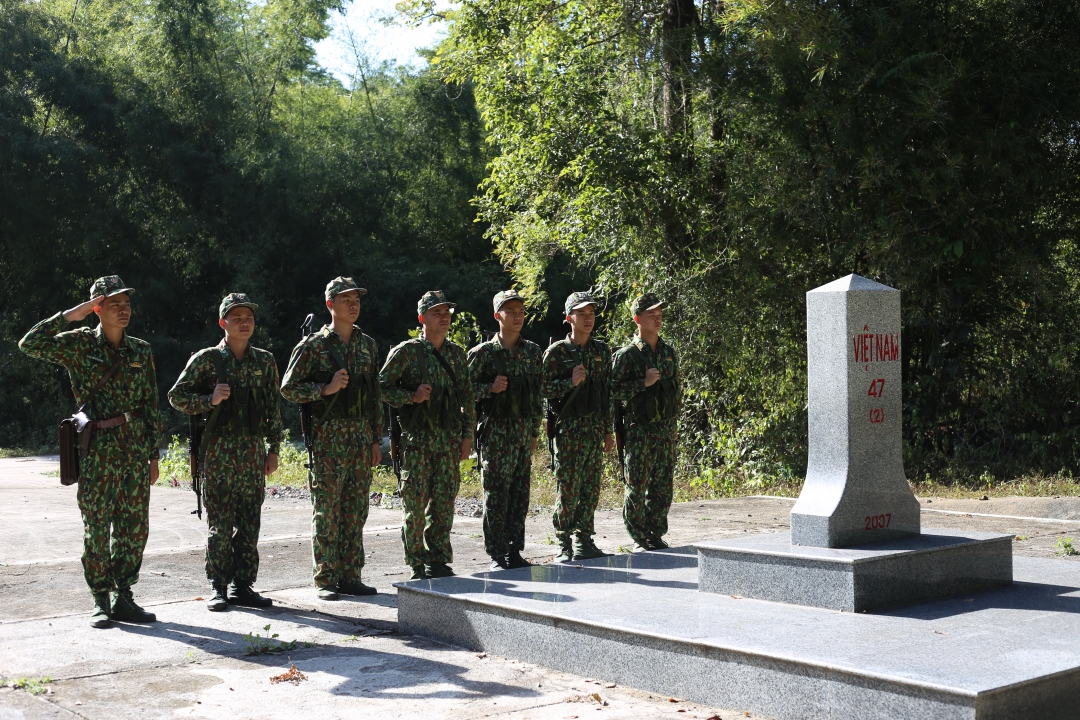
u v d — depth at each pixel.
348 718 4.38
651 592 5.78
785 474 14.70
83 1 33.81
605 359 7.67
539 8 17.36
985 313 14.45
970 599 5.45
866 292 5.79
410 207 36.44
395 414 6.95
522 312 7.24
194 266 32.62
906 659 4.17
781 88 14.34
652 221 16.06
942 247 13.52
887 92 13.62
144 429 6.32
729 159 15.35
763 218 14.59
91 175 30.69
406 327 33.62
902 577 5.34
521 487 7.31
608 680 4.92
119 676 5.06
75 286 32.56
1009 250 13.67
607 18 16.88
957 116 13.79
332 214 33.66
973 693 3.68
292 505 13.01
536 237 18.69
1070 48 13.55
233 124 32.12
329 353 6.70
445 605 5.75
